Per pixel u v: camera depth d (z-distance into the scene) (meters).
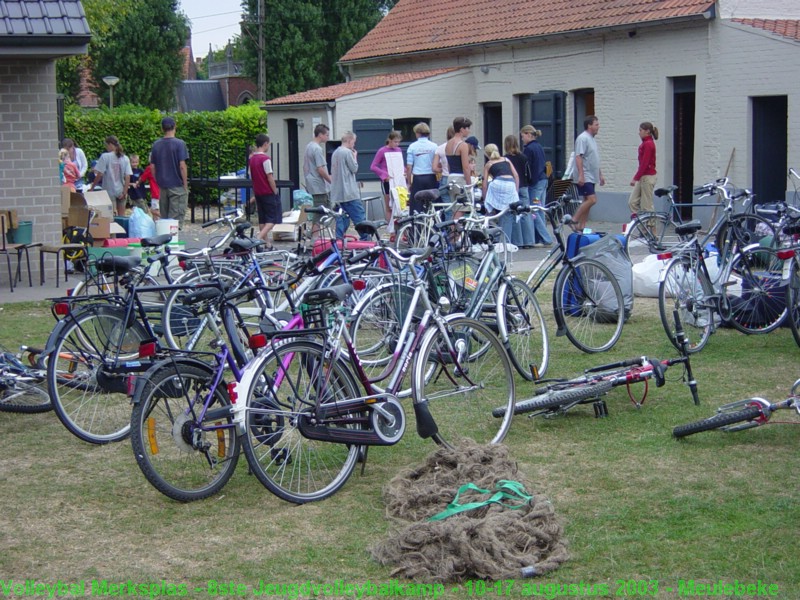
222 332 6.88
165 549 4.63
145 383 5.03
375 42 26.31
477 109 22.95
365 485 5.41
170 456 5.25
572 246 9.07
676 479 5.37
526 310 7.58
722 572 4.27
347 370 5.37
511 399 6.10
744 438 6.03
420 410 5.57
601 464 5.62
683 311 8.24
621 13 18.94
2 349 6.85
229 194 25.84
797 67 15.80
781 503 4.98
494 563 4.27
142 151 26.97
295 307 6.52
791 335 8.91
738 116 16.84
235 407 5.04
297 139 23.83
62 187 13.16
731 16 17.05
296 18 42.28
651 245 11.41
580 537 4.64
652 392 7.10
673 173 18.50
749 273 8.90
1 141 12.03
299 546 4.64
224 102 52.47
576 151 14.95
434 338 5.73
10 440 6.25
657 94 18.30
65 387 6.16
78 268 12.70
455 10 24.64
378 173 16.14
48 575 4.37
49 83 12.19
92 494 5.33
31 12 11.23
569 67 20.22
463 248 7.75
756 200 16.97
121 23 42.19
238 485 5.42
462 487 4.91
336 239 8.19
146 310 7.76
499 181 13.97
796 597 4.04
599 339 8.38
